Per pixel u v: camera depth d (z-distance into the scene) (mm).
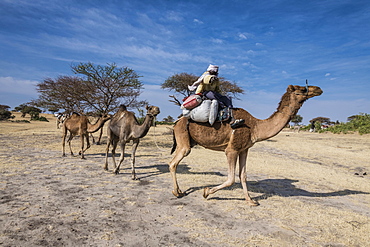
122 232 4168
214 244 3848
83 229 4227
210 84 5645
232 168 5688
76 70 16562
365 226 4676
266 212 5227
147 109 7711
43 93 18656
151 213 5031
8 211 4879
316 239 4098
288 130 54312
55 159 10977
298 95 5574
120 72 17594
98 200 5695
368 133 34094
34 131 28516
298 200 6238
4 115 57000
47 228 4211
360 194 7289
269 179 8750
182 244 3828
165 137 24844
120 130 8242
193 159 12352
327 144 23656
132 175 7777
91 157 12023
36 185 6738
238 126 5566
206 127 5703
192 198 6016
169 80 23703
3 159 10312
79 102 18000
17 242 3725
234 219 4832
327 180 9172
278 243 3920
